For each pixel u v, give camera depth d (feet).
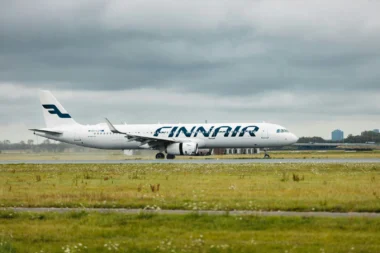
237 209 150.82
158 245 107.86
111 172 328.49
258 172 302.45
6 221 137.49
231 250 102.83
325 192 189.26
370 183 224.74
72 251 104.27
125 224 130.41
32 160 581.53
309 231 118.42
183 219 133.90
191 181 248.11
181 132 492.13
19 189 225.76
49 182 262.67
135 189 216.74
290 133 479.82
